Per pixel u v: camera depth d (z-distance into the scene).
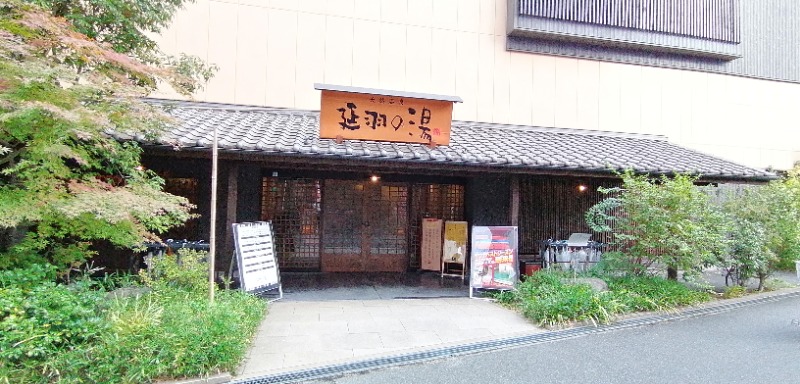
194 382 3.72
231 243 6.79
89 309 3.95
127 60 4.43
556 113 10.26
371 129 7.26
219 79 8.54
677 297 6.46
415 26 9.52
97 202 4.13
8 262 4.48
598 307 5.69
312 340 4.86
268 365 4.18
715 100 11.28
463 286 7.86
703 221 6.84
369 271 9.23
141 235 4.98
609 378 4.04
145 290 5.11
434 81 9.57
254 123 7.62
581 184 9.60
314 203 9.09
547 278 6.91
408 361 4.37
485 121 9.84
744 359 4.53
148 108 4.58
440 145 7.52
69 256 5.01
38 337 3.50
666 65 10.95
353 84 9.13
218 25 8.56
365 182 9.28
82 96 4.25
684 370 4.23
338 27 9.12
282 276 8.51
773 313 6.35
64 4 5.21
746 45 11.55
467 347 4.76
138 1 5.38
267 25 8.79
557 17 9.77
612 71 10.65
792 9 11.70
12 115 3.51
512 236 7.16
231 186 6.72
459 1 9.78
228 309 4.67
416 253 9.44
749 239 7.36
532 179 9.38
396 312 6.05
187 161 7.91
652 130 10.84
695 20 10.59
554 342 4.99
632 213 6.95
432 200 9.53
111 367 3.53
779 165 11.66
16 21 3.94
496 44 9.96
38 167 4.18
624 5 10.15
